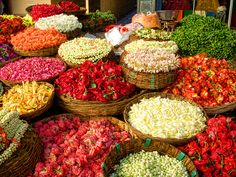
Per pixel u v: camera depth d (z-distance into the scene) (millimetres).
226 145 1403
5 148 1376
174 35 2605
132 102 1828
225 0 4832
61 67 2256
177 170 1360
